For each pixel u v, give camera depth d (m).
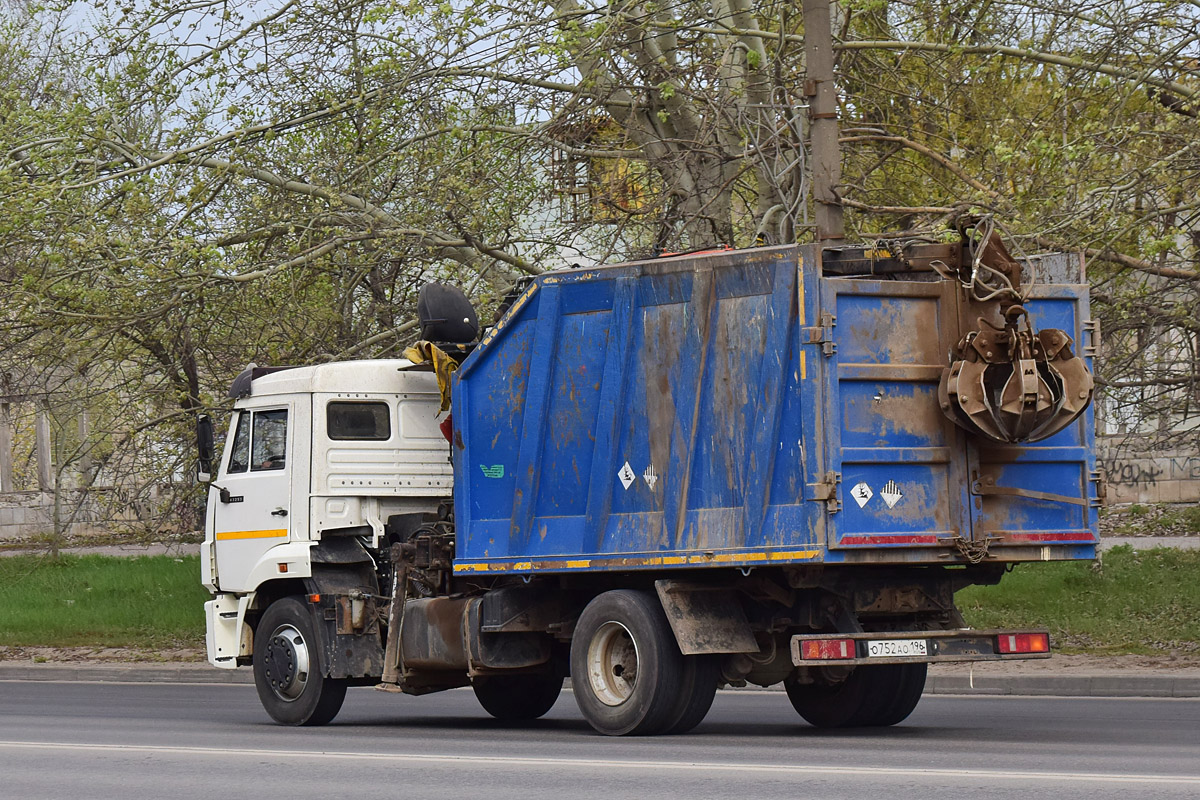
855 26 47.53
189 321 48.81
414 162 46.88
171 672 48.69
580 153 48.38
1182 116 38.06
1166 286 41.72
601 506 26.48
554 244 48.00
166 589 65.94
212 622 32.84
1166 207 38.22
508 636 28.75
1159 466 86.06
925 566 25.64
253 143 47.41
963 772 18.66
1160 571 49.88
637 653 25.69
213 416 51.47
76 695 42.12
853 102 48.47
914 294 24.30
